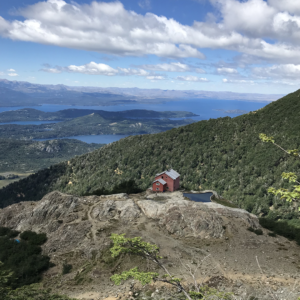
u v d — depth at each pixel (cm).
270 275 3231
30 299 2206
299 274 3241
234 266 3488
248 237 4444
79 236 4469
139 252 1680
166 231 4644
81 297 2984
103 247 4047
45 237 4550
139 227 4781
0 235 4725
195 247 4075
